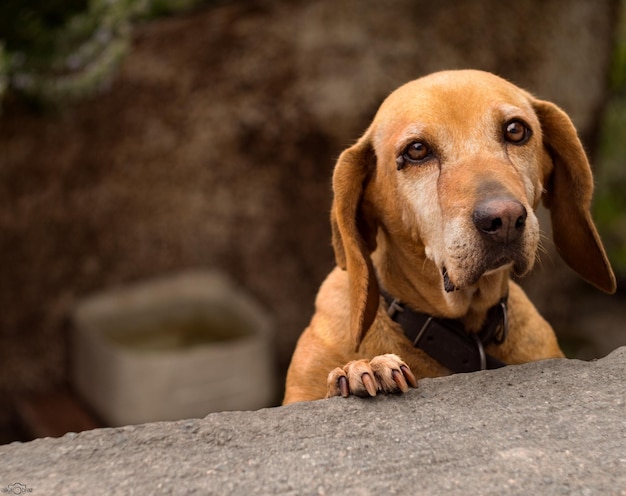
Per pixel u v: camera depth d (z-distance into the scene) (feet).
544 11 29.86
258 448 7.74
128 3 21.63
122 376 24.54
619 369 8.99
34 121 26.02
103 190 27.50
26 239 26.84
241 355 25.40
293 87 28.27
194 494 7.11
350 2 28.02
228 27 27.73
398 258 10.62
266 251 29.66
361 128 28.78
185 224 28.73
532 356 10.98
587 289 35.24
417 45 28.55
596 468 7.24
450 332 10.47
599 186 36.29
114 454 7.73
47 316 27.53
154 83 27.30
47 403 27.04
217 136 28.30
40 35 20.29
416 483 7.14
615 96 37.78
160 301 28.27
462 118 9.73
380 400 8.57
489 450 7.56
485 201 8.79
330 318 10.94
